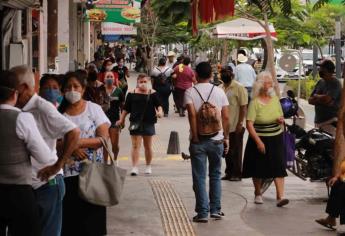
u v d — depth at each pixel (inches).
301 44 2017.7
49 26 1043.3
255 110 622.2
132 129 798.5
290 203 645.3
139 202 634.2
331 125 720.3
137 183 737.0
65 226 427.5
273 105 623.5
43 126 368.5
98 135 428.8
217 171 571.2
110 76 820.6
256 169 623.5
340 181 529.7
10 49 815.7
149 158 814.5
